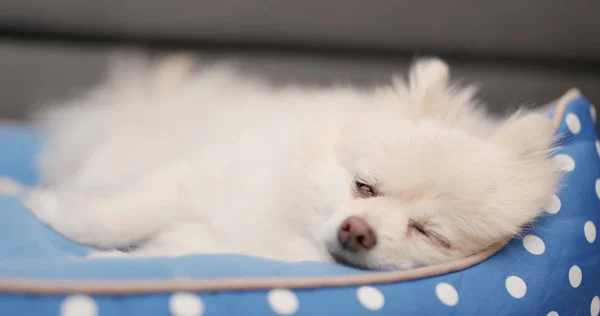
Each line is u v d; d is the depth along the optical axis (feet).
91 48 2.89
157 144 2.23
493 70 2.90
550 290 1.66
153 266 1.44
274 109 2.08
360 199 1.70
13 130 2.53
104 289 1.36
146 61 2.64
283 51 2.94
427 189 1.67
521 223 1.68
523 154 1.76
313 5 2.84
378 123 1.78
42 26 2.79
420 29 2.85
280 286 1.45
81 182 2.23
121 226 1.89
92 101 2.50
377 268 1.66
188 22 2.85
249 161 1.91
